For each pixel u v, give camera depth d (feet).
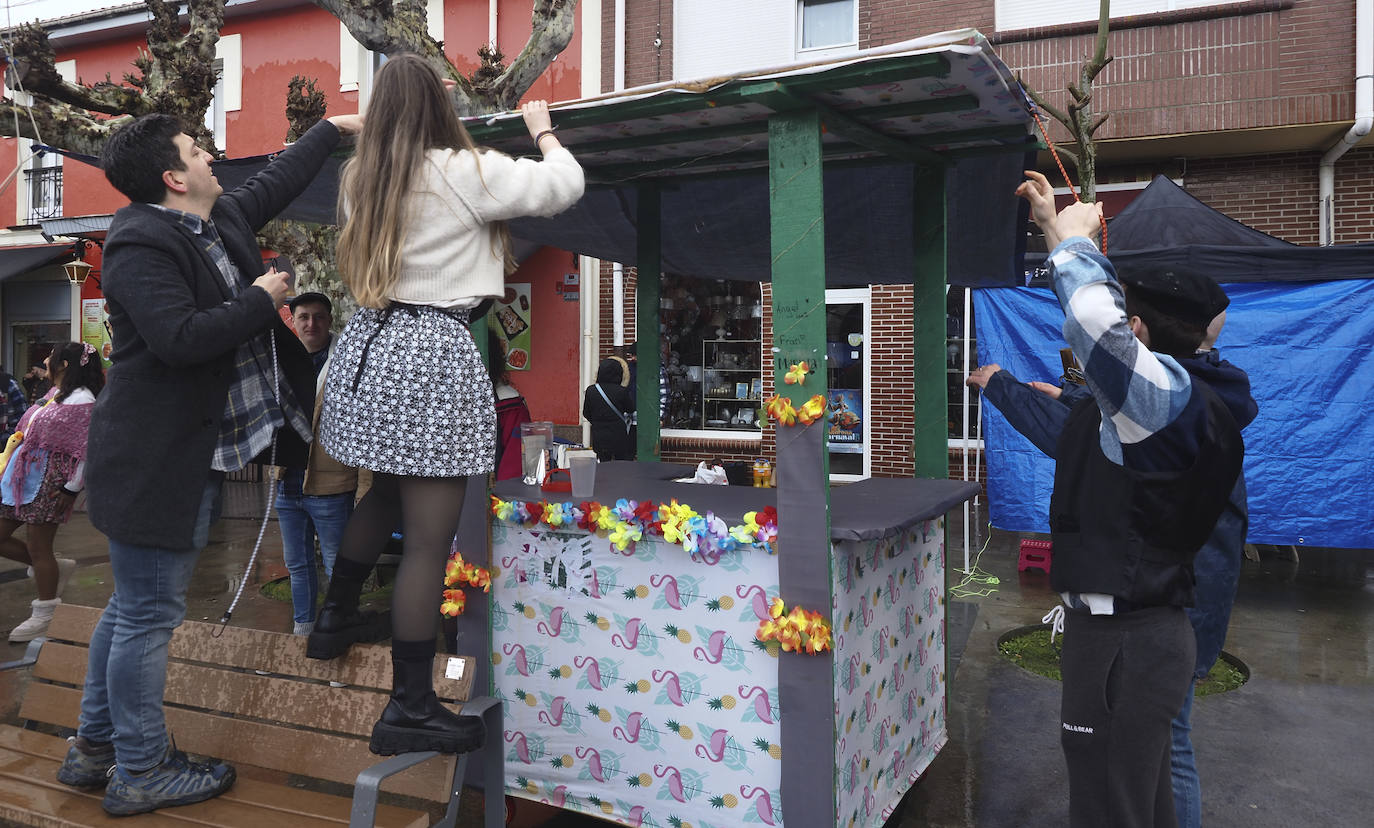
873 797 8.99
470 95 20.48
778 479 7.82
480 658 9.63
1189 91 28.40
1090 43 29.43
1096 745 6.56
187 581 6.95
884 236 13.19
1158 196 21.93
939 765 11.73
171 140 6.51
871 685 8.91
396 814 6.51
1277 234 29.89
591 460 9.64
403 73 6.40
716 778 8.43
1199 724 13.12
